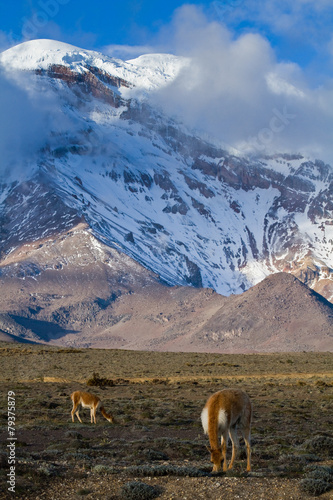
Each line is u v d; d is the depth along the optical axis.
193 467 22.88
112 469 22.98
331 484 20.14
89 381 74.38
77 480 21.72
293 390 68.31
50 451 27.83
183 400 56.75
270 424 40.81
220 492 19.62
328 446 30.30
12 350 157.88
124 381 81.62
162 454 27.75
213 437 21.95
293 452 29.47
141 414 43.94
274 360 135.88
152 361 129.12
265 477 22.05
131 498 19.48
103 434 35.09
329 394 63.38
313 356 152.38
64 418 42.53
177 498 19.39
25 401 51.59
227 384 77.25
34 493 20.28
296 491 19.56
